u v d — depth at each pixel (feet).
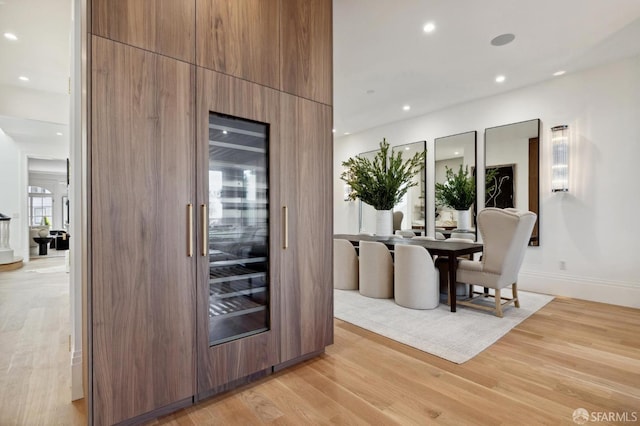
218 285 6.48
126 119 5.07
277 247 7.03
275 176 6.98
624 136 12.02
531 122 14.26
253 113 6.61
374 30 9.94
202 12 5.95
